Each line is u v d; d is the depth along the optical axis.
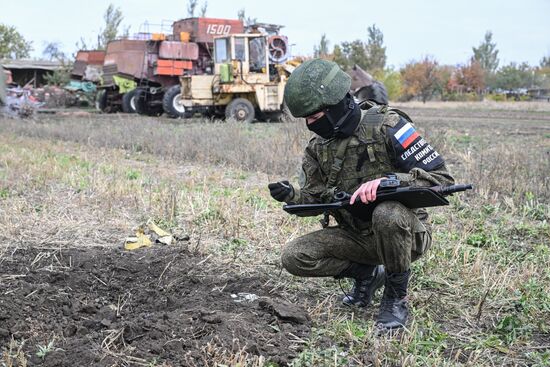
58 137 14.59
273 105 19.95
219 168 9.52
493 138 12.85
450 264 4.64
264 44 19.83
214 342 3.33
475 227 5.77
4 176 8.15
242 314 3.68
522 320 3.69
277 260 4.86
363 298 3.95
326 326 3.63
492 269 4.58
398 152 3.46
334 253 3.81
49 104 30.89
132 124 15.58
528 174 8.08
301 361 3.22
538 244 5.37
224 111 20.69
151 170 9.24
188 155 10.77
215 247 5.15
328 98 3.39
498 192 7.28
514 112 24.30
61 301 4.09
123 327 3.53
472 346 3.42
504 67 48.19
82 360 3.25
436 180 3.41
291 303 3.88
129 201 6.66
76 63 31.56
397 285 3.62
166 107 21.61
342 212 3.75
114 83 24.03
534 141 12.29
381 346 3.29
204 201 6.52
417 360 3.23
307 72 3.42
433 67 38.81
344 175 3.60
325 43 39.28
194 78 19.98
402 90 38.47
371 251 3.76
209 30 23.09
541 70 49.91
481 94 42.06
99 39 36.69
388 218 3.41
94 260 4.80
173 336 3.46
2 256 4.88
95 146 12.62
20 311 3.92
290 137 11.09
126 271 4.66
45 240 5.30
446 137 11.86
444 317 3.85
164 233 5.48
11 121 17.59
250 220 5.89
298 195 3.73
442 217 6.11
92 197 6.91
